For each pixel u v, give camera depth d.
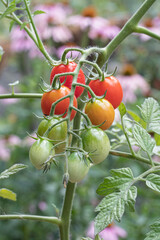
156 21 1.65
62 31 1.50
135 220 1.12
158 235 0.45
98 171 1.12
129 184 0.46
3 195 0.53
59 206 1.13
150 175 0.46
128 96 1.47
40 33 1.47
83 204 1.14
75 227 1.09
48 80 1.32
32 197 1.17
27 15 0.53
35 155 0.40
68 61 0.46
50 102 0.43
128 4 1.99
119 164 1.23
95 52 0.49
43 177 1.18
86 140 0.42
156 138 0.58
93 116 0.44
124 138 0.61
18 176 1.18
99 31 1.55
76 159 0.39
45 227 1.15
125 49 1.65
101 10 1.94
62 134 0.42
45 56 0.49
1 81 1.77
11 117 1.52
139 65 1.68
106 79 0.46
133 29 0.49
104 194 0.46
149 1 0.48
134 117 0.59
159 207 1.14
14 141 1.28
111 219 0.44
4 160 1.26
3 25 1.52
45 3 1.57
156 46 1.67
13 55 1.64
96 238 0.50
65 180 0.37
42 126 0.42
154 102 0.54
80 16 1.58
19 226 1.13
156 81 1.66
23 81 1.49
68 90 0.44
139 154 0.54
